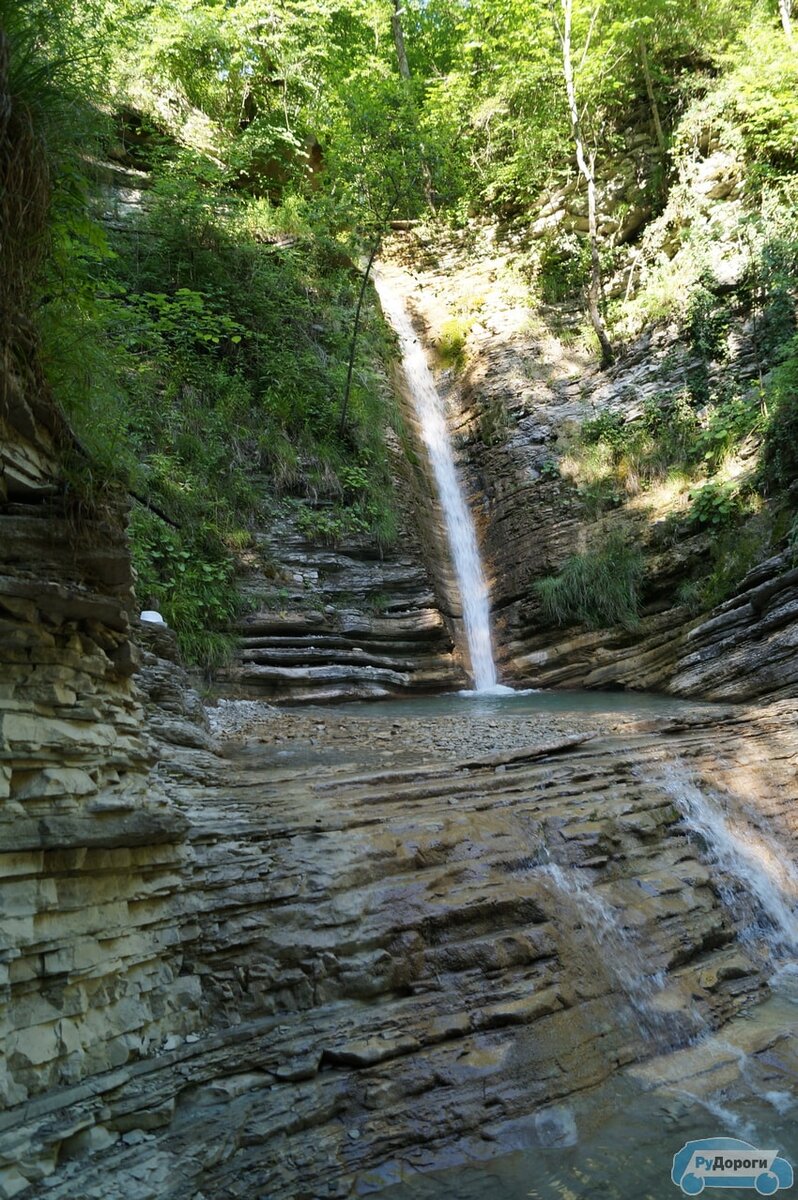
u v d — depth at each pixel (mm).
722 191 16406
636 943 6133
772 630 11398
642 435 15266
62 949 4188
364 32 23328
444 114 20344
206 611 11500
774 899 7402
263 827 5766
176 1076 4453
